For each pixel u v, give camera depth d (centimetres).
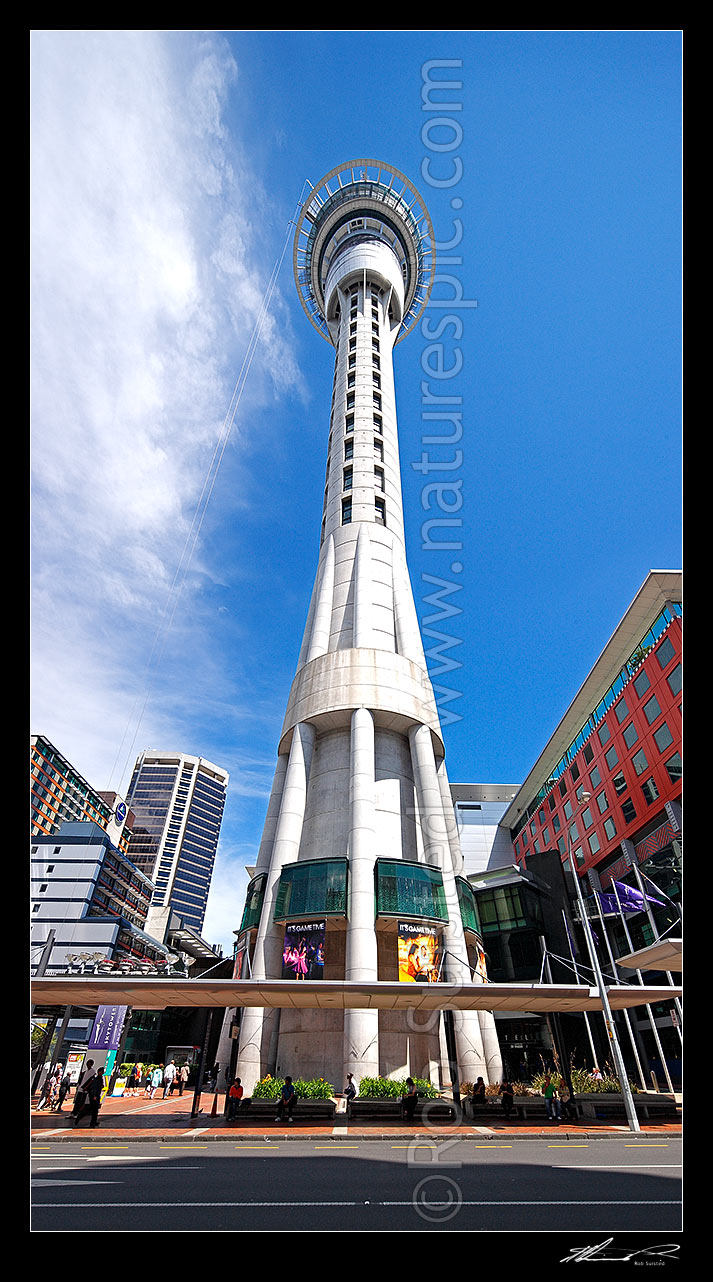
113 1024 4903
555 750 7819
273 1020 2961
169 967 4259
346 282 6269
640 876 4653
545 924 5406
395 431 5403
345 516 4762
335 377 5844
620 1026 5134
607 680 6600
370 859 3056
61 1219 891
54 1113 2703
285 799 3438
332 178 7056
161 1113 2731
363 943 2784
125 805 15238
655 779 5459
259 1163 1495
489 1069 2927
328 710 3600
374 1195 1105
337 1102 2447
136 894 11844
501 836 9338
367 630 3984
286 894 3053
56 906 9106
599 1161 1530
